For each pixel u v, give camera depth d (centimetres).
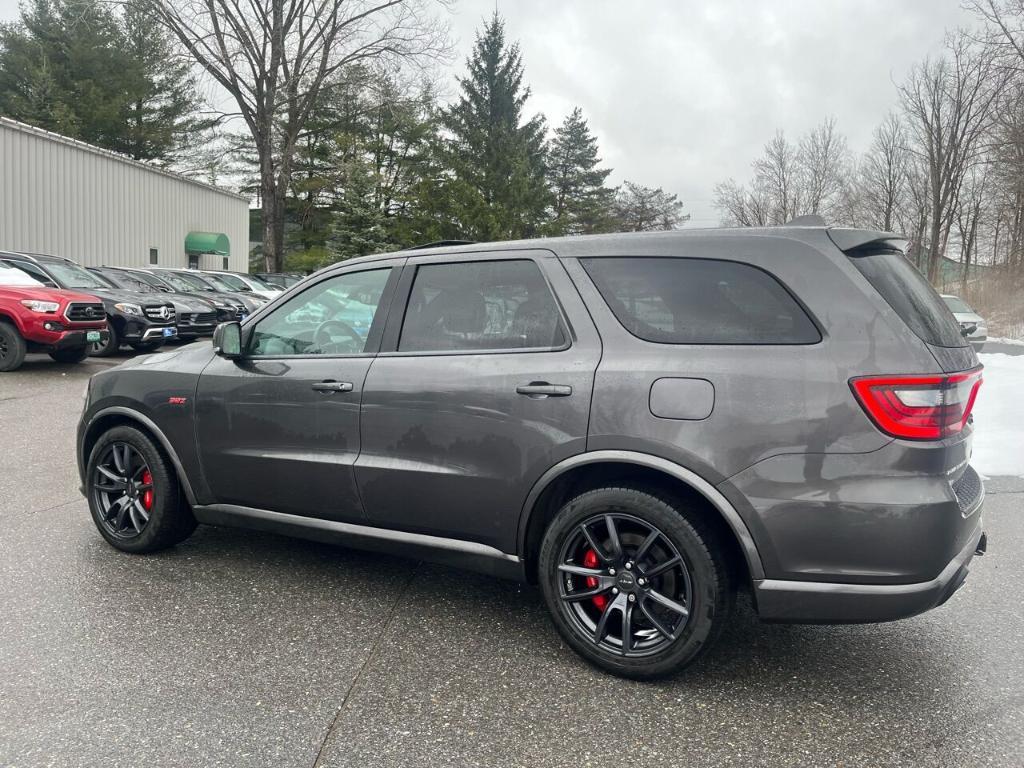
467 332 341
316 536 379
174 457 409
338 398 360
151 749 247
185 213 2967
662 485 299
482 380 325
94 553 429
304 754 247
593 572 307
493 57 5009
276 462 377
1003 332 2800
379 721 268
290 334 390
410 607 370
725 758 250
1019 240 3338
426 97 3331
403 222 3962
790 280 283
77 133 3838
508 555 328
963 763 249
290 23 3012
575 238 329
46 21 4081
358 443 355
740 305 290
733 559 299
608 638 308
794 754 253
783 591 277
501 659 318
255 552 442
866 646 339
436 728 264
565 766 245
